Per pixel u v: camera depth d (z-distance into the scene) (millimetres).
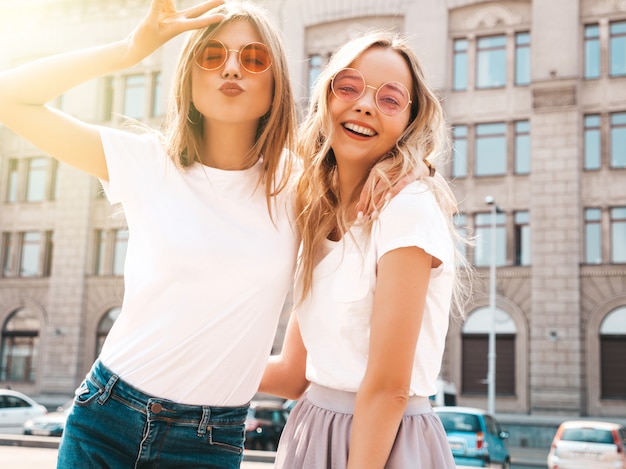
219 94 2162
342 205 2158
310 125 2373
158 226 2121
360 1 31359
